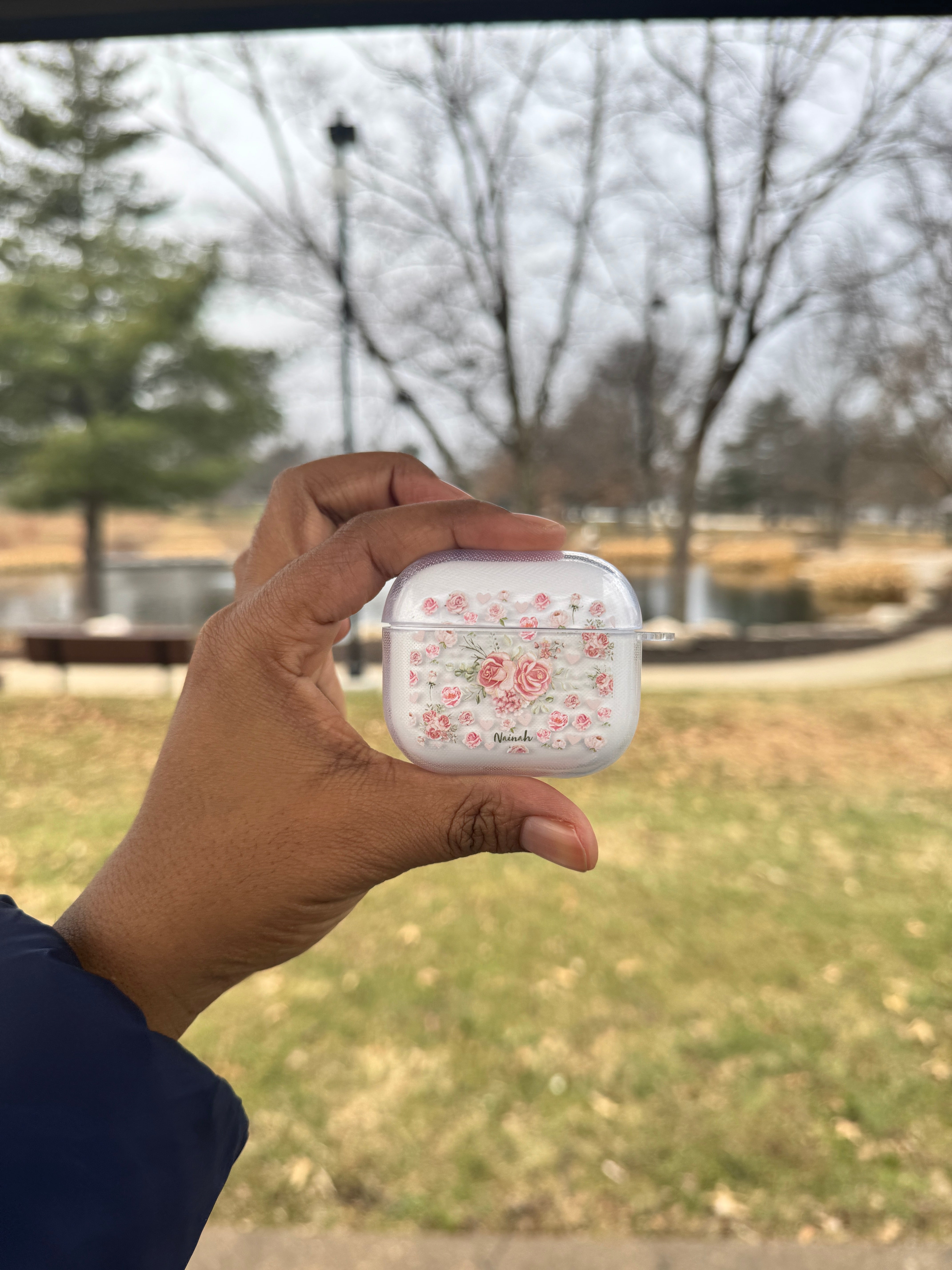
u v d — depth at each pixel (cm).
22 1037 56
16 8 220
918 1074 287
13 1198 50
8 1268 48
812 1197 236
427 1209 231
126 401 2577
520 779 82
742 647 1368
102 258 2419
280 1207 233
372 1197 236
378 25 234
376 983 342
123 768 692
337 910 84
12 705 932
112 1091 56
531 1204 234
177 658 1046
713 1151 253
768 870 464
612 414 1778
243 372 2539
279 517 102
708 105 1274
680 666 1289
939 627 1692
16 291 2358
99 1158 53
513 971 352
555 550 96
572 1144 256
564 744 103
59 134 2216
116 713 887
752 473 3591
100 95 2202
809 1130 261
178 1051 62
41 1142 52
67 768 692
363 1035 308
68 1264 50
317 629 80
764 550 3047
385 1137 258
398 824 79
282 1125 263
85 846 512
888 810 575
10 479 2539
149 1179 55
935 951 371
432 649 104
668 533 2080
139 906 73
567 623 104
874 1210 232
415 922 394
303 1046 301
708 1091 279
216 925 74
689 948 374
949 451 1734
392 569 87
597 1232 224
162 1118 58
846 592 2239
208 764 78
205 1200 60
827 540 3406
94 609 2483
